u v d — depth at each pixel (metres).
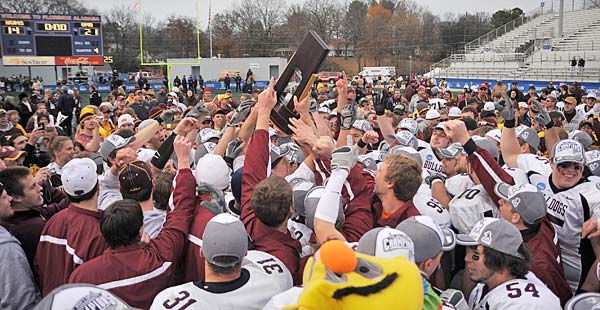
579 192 3.94
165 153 4.04
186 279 3.13
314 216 2.78
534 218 3.12
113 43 66.69
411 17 75.81
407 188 3.10
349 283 1.51
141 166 3.55
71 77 42.06
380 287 1.52
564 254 3.89
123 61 60.72
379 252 2.12
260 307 2.48
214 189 3.34
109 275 2.72
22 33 30.03
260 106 3.48
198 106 4.84
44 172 4.45
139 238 2.89
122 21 70.06
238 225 2.51
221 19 70.31
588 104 12.10
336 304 1.50
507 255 2.64
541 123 5.75
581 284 3.67
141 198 3.46
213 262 2.45
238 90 43.12
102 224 2.82
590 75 32.66
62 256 3.22
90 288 1.77
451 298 2.60
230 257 2.43
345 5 77.44
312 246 3.12
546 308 2.47
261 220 2.88
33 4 65.06
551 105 10.71
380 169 3.23
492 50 45.78
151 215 3.48
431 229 2.54
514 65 40.31
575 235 3.85
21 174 3.57
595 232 3.36
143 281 2.78
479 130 6.52
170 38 66.56
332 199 2.65
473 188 3.80
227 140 4.74
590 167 4.79
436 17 76.81
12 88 37.41
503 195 3.24
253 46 65.62
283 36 69.06
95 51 31.98
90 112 9.12
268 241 2.88
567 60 36.59
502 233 2.68
